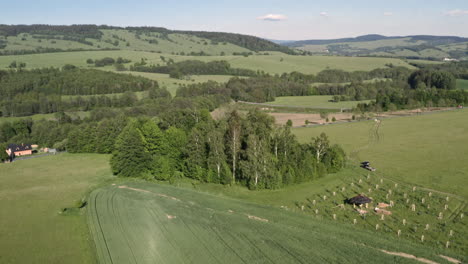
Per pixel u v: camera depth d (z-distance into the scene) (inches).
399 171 3004.4
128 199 2464.3
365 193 2493.8
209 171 2864.2
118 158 3206.2
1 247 1849.2
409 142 4133.9
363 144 4116.6
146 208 2265.0
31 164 3855.8
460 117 5620.1
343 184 2714.1
